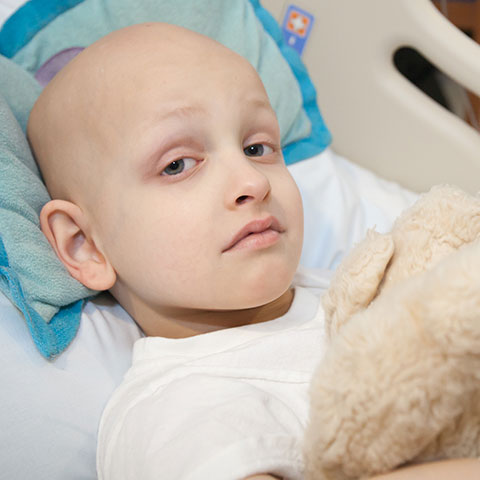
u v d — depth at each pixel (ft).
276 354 2.57
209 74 2.66
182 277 2.56
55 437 2.55
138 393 2.51
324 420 1.54
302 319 2.83
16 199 2.76
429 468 1.58
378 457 1.55
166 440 2.11
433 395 1.42
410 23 3.98
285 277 2.60
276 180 2.72
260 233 2.54
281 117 4.08
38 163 3.04
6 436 2.48
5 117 2.93
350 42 4.28
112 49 2.82
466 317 1.32
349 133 4.49
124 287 2.91
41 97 3.06
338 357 1.50
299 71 4.33
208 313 2.80
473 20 6.48
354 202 4.12
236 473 1.90
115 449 2.34
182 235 2.52
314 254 3.90
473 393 1.54
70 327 2.75
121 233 2.67
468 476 1.54
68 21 3.59
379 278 1.91
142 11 3.73
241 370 2.50
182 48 2.75
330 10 4.28
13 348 2.58
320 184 4.09
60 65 3.59
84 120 2.75
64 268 2.82
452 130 4.16
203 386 2.30
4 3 3.68
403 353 1.42
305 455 1.74
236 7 4.07
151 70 2.66
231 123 2.62
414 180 4.37
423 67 5.13
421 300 1.41
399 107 4.26
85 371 2.69
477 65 3.79
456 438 1.61
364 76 4.31
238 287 2.54
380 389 1.43
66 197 2.89
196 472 1.92
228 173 2.53
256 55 4.06
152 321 2.92
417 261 1.98
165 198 2.55
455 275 1.37
